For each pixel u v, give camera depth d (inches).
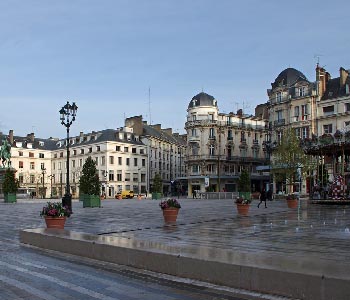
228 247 424.2
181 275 308.2
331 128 2196.1
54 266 362.0
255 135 3198.8
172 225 682.2
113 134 3405.5
